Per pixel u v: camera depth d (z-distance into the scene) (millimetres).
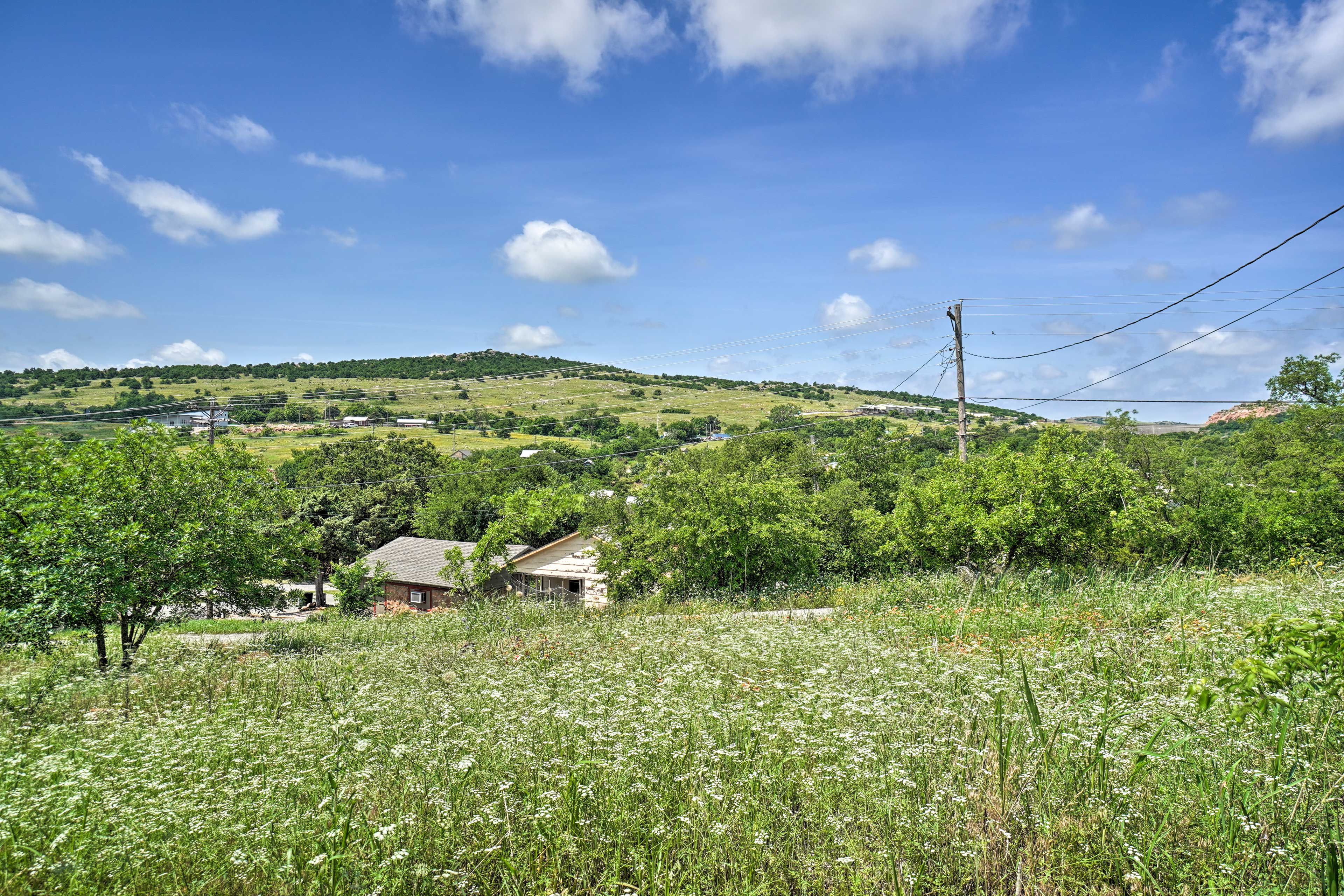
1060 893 3498
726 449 47469
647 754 4875
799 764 4633
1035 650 7285
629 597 22203
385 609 28625
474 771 4758
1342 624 3477
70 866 3816
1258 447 30094
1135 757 4145
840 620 10961
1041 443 18672
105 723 6852
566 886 3787
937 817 3846
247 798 4680
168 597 12016
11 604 10562
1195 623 7980
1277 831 3629
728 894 3535
